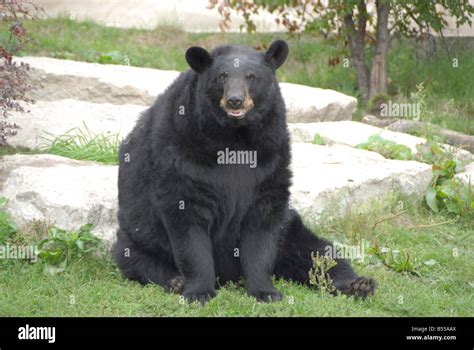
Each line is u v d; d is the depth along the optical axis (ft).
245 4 69.51
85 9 84.58
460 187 46.65
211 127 32.19
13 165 44.57
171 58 74.08
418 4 66.69
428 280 37.70
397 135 55.72
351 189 43.50
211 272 33.14
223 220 33.35
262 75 32.27
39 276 34.73
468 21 67.36
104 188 40.40
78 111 55.11
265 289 33.37
